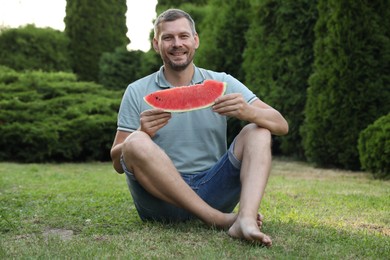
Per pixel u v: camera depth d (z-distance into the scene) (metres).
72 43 15.19
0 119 9.74
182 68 3.26
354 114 7.64
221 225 3.04
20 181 6.28
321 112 7.92
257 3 9.45
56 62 14.82
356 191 5.49
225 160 3.09
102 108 10.41
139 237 2.96
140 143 2.95
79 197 4.75
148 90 3.33
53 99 10.45
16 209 4.00
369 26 7.46
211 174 3.15
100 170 8.18
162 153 2.99
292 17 8.91
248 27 10.45
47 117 10.04
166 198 3.03
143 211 3.33
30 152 9.61
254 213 2.82
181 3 14.24
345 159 7.79
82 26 15.08
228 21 10.58
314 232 3.19
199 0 14.27
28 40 14.62
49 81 11.41
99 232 3.17
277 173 7.55
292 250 2.71
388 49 7.48
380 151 6.61
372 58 7.50
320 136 7.99
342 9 7.55
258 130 3.02
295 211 4.07
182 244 2.78
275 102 9.21
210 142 3.27
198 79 3.37
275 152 10.41
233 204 3.32
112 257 2.51
